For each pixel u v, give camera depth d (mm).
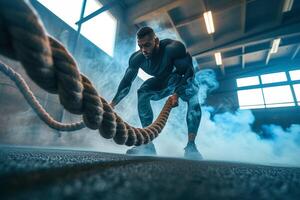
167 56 1874
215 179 413
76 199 242
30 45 328
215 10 5520
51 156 794
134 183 335
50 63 376
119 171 454
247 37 6523
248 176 492
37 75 375
